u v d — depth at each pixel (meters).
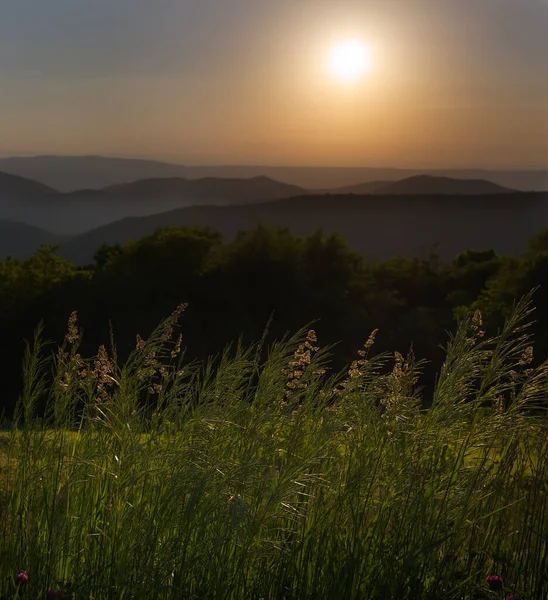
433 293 71.81
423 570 3.49
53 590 3.25
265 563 3.55
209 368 3.99
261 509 3.31
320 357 3.95
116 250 67.12
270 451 3.59
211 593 3.28
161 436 3.69
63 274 55.41
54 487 3.61
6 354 47.81
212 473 3.33
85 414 3.90
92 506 3.72
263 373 3.88
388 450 3.72
